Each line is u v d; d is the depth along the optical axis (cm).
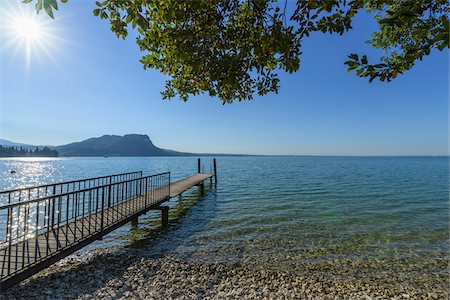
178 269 739
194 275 702
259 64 388
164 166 7906
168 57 468
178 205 1759
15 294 566
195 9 371
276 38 327
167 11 375
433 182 3225
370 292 630
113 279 667
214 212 1517
